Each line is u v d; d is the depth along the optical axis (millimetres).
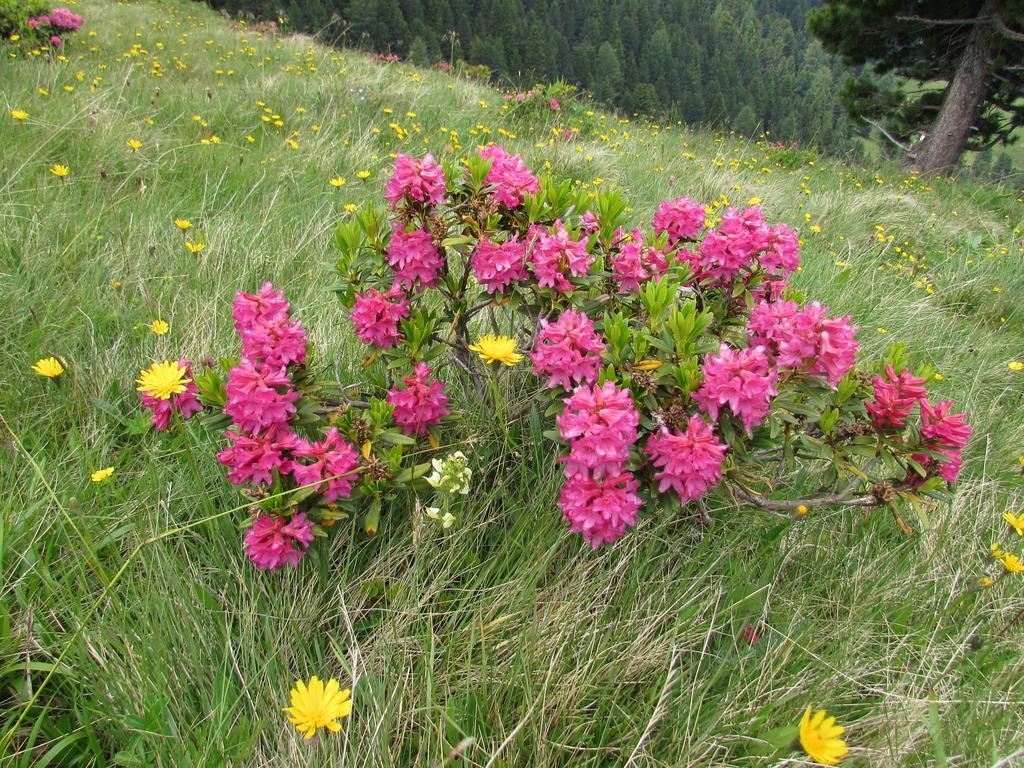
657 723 1623
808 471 2455
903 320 3939
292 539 1709
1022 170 10906
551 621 1782
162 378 1705
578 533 1982
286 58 9469
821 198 6531
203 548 1908
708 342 1758
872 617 1965
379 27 30734
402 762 1552
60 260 2947
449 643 1692
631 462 1667
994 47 10812
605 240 1996
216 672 1600
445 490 1761
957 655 1844
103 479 1855
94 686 1490
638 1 55594
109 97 5379
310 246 3504
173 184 4051
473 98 7844
